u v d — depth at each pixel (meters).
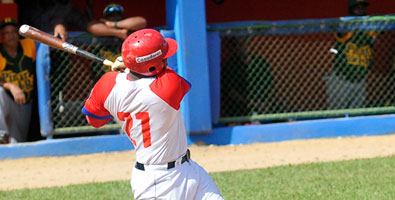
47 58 29.02
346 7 40.31
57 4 29.73
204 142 30.33
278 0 39.66
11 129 29.47
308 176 21.67
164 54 11.66
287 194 18.91
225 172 23.34
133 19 29.42
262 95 31.42
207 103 29.81
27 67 29.73
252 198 18.62
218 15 38.97
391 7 40.41
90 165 27.12
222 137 30.56
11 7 31.47
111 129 30.02
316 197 18.27
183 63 29.44
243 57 31.31
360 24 31.27
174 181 11.73
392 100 33.22
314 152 27.73
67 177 24.83
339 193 18.64
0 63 29.08
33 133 32.03
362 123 31.41
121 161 27.78
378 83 34.47
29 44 29.83
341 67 32.12
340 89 32.06
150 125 11.66
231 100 31.61
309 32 31.12
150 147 11.72
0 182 24.31
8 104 28.89
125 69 12.66
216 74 30.53
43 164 27.69
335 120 31.25
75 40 29.36
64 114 29.70
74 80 33.25
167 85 11.66
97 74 29.77
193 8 29.36
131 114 11.75
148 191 11.77
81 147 29.52
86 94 33.34
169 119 11.67
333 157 26.28
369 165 23.12
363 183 19.97
